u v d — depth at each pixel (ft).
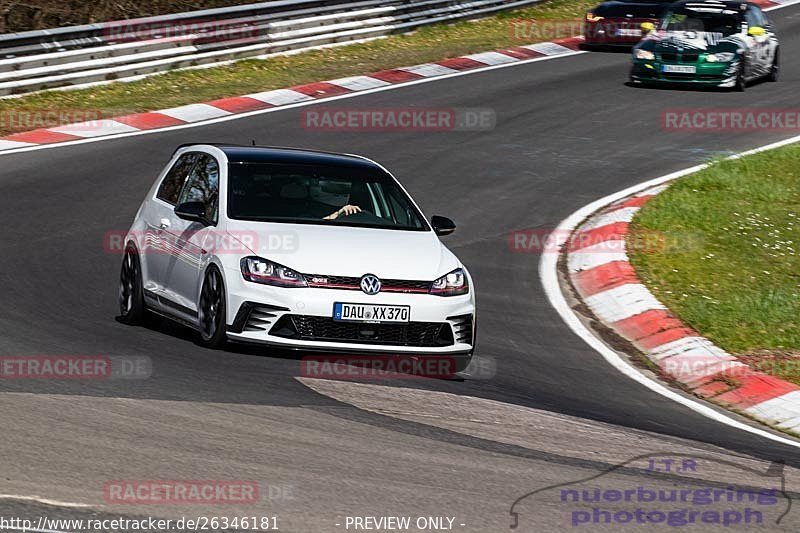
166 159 196.03
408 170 198.29
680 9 279.90
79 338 108.27
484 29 336.90
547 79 275.18
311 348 101.60
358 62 280.10
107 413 84.38
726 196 180.45
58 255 143.02
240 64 268.00
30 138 203.82
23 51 228.84
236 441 80.33
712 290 139.64
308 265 102.94
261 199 111.55
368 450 81.00
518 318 130.11
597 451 86.84
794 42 335.88
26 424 80.33
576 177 198.39
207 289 106.63
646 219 166.91
